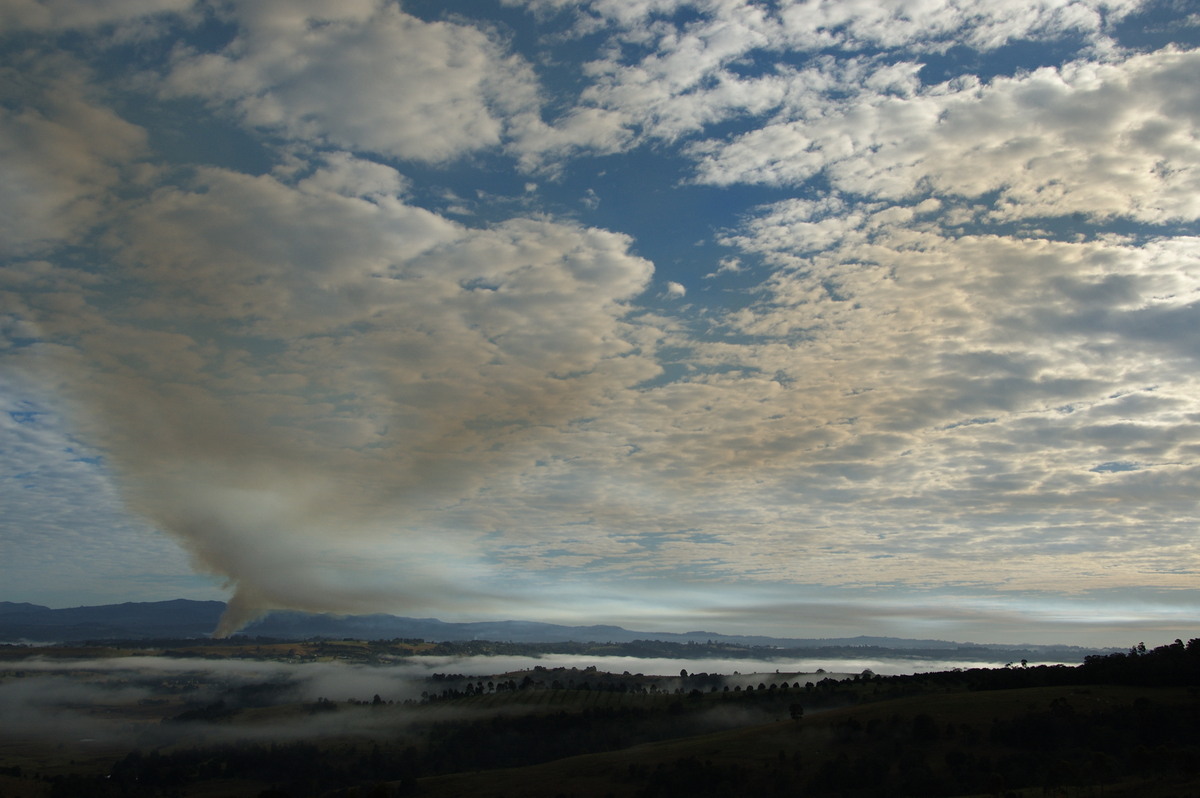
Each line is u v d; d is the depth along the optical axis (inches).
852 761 6983.3
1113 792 4795.8
